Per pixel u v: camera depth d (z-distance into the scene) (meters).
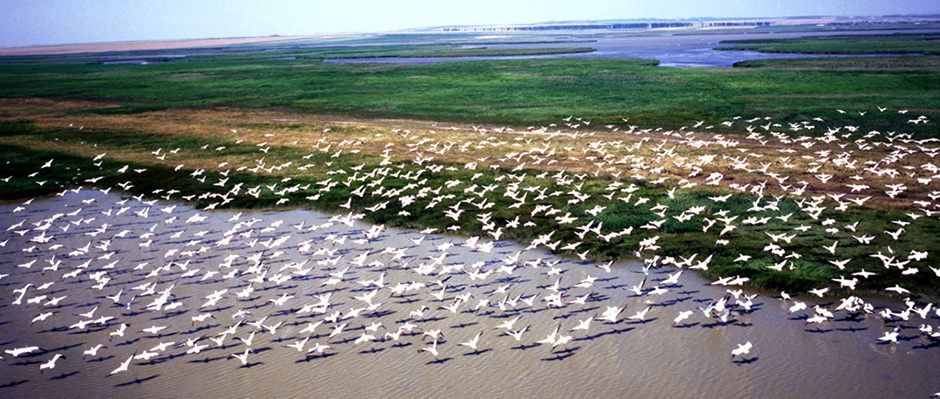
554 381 28.78
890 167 56.09
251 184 59.09
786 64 138.38
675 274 37.94
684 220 46.00
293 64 193.62
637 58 177.88
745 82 109.62
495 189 55.34
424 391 28.33
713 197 50.28
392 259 42.03
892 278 36.28
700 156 62.41
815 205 46.88
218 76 154.62
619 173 58.09
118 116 94.69
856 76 110.31
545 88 112.44
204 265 41.78
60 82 148.00
